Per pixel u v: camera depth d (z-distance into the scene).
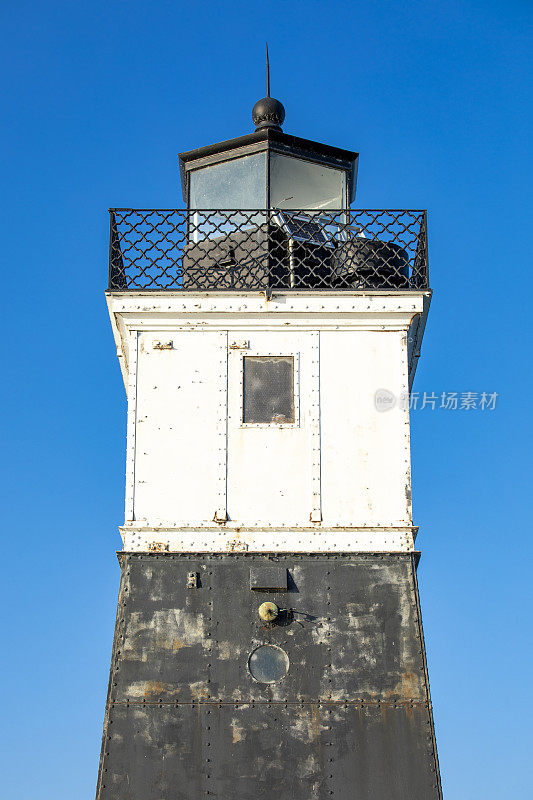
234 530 25.20
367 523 25.33
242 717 23.56
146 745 23.30
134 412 26.12
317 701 23.69
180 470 25.70
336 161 29.98
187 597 24.58
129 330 26.69
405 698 23.69
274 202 29.03
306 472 25.75
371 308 26.73
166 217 27.20
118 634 24.25
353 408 26.25
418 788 22.98
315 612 24.47
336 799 22.92
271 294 26.59
